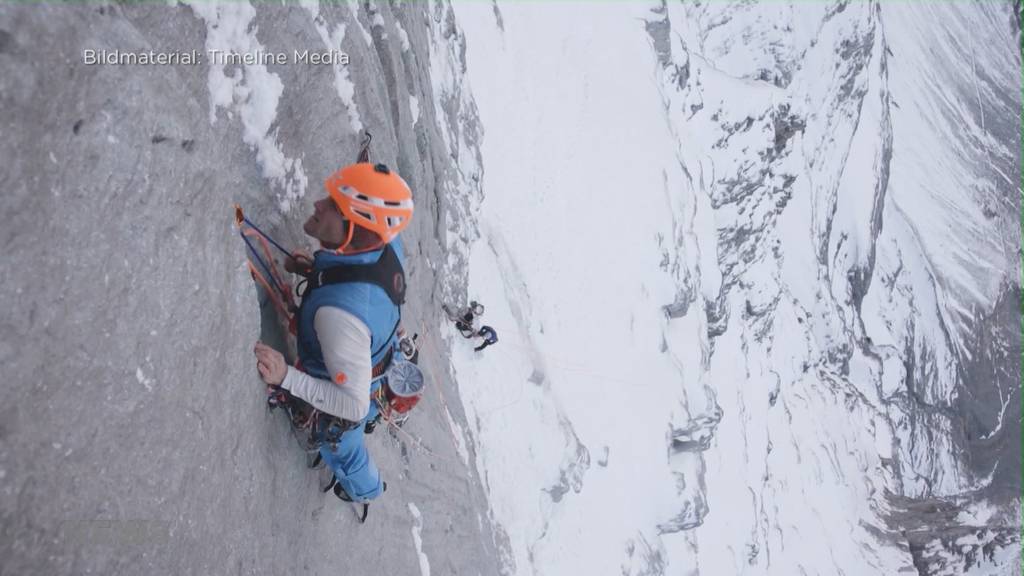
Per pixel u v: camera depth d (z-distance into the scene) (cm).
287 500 409
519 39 1559
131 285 290
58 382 266
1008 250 6084
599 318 1441
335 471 404
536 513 992
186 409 320
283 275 417
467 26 1402
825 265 3572
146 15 330
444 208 849
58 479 268
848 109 3528
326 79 469
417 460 627
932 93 6506
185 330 316
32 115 251
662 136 1836
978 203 6172
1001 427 4769
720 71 2692
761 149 2597
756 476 2561
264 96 405
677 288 1706
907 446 3772
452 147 1029
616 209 1597
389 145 589
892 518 3331
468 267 978
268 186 416
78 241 269
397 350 395
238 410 355
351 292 338
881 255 4397
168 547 316
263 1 405
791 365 3189
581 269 1442
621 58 1822
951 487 3934
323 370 359
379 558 520
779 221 3238
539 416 1042
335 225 343
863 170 3816
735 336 2611
